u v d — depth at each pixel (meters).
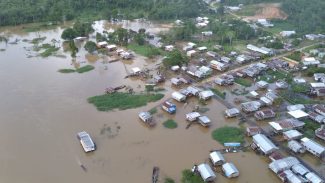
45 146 75.62
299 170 66.81
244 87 105.75
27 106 92.31
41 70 117.06
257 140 75.56
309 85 104.25
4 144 76.06
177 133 81.62
